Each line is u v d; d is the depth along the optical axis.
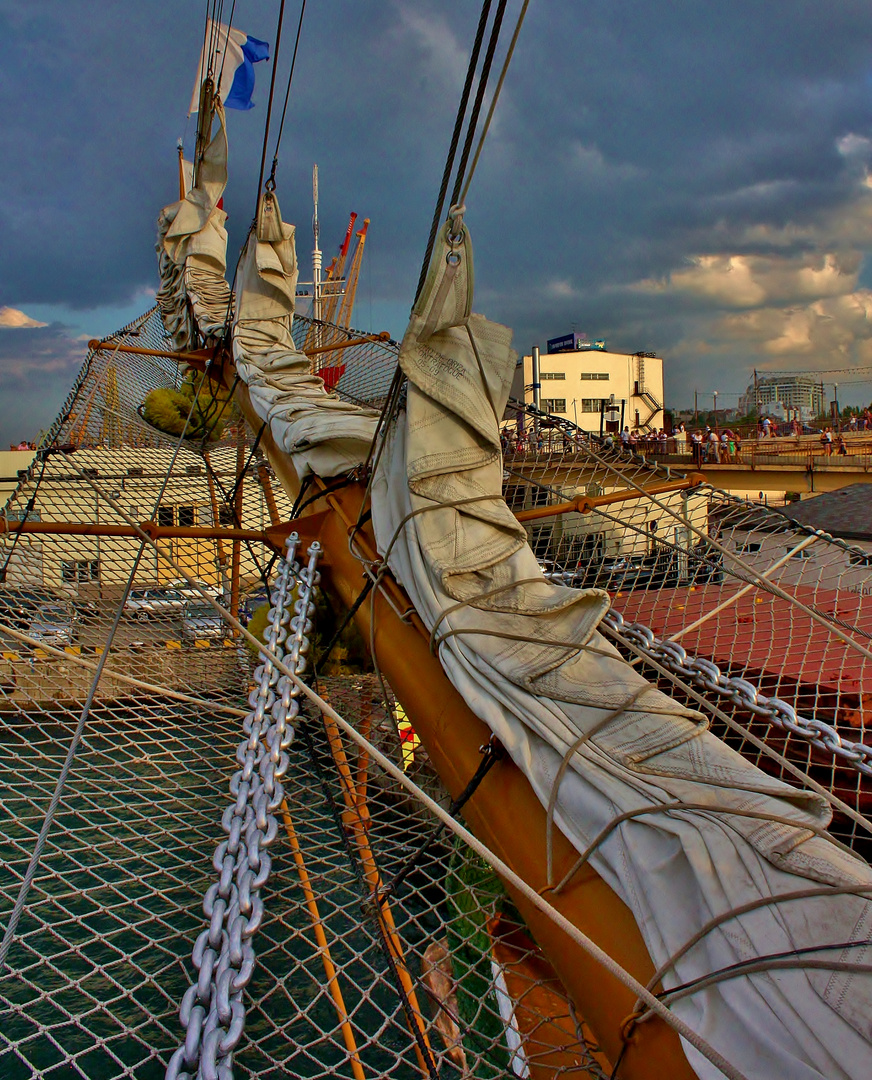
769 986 1.57
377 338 9.38
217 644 6.20
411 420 3.40
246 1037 2.35
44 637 5.87
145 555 7.41
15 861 3.27
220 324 9.18
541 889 2.30
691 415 63.47
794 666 4.65
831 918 1.62
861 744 3.12
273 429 5.59
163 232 10.60
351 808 3.83
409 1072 6.61
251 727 3.20
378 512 3.79
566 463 6.96
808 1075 1.42
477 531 3.31
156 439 10.82
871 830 2.13
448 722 3.07
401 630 3.57
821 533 5.59
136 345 11.59
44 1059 6.93
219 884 2.37
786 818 1.88
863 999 1.47
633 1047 1.84
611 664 2.64
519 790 2.59
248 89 10.70
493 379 3.47
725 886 1.77
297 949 5.57
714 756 2.21
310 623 3.90
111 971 7.50
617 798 2.11
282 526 4.79
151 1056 2.24
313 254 32.22
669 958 1.78
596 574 5.88
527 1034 2.58
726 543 6.17
